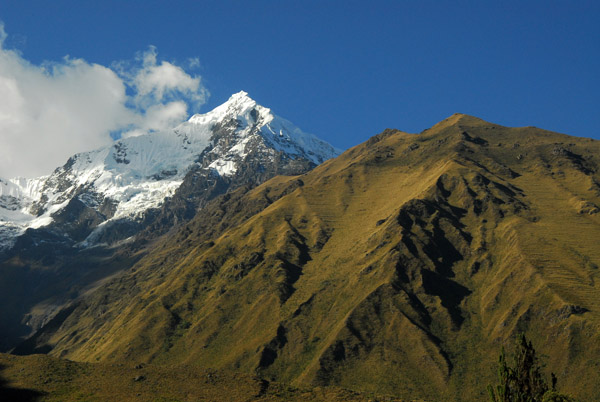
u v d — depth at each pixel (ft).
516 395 265.13
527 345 270.26
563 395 261.65
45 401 438.81
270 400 468.34
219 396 469.57
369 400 488.02
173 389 478.59
